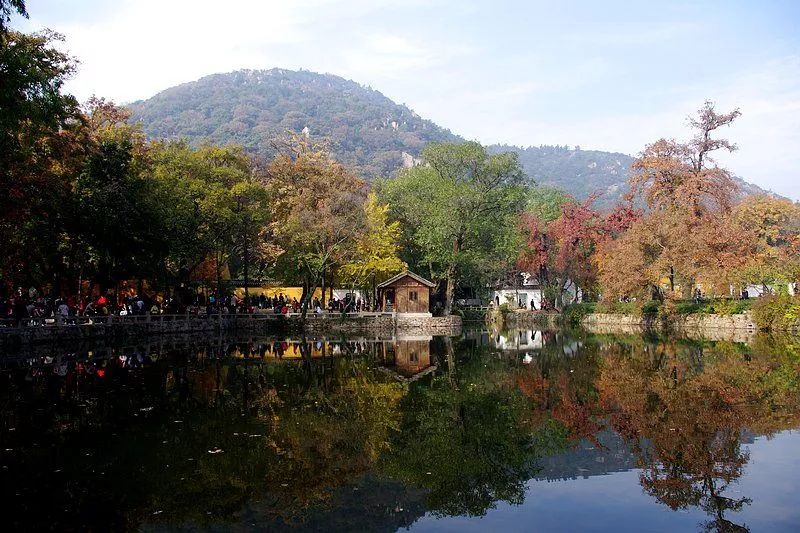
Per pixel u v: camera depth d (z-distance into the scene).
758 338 42.09
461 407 19.73
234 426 16.44
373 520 10.29
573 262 69.56
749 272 49.66
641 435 15.85
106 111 45.34
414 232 68.25
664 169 56.25
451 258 60.22
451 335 52.34
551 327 64.25
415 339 47.44
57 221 33.69
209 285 60.25
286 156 62.38
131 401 19.41
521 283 90.88
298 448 14.64
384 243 60.19
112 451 13.90
